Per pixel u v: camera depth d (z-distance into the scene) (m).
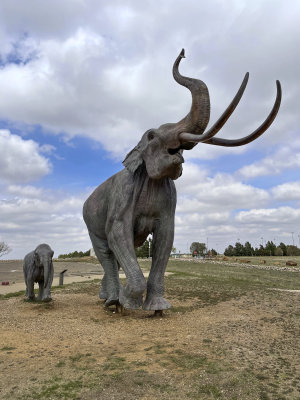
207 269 24.73
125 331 5.88
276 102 4.43
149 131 6.54
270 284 13.23
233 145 5.16
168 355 4.50
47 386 3.58
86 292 10.77
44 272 8.41
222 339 5.25
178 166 6.04
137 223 7.08
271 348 4.86
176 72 5.57
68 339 5.43
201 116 5.17
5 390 3.50
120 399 3.28
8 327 6.27
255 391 3.46
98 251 8.38
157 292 7.03
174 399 3.29
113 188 7.28
